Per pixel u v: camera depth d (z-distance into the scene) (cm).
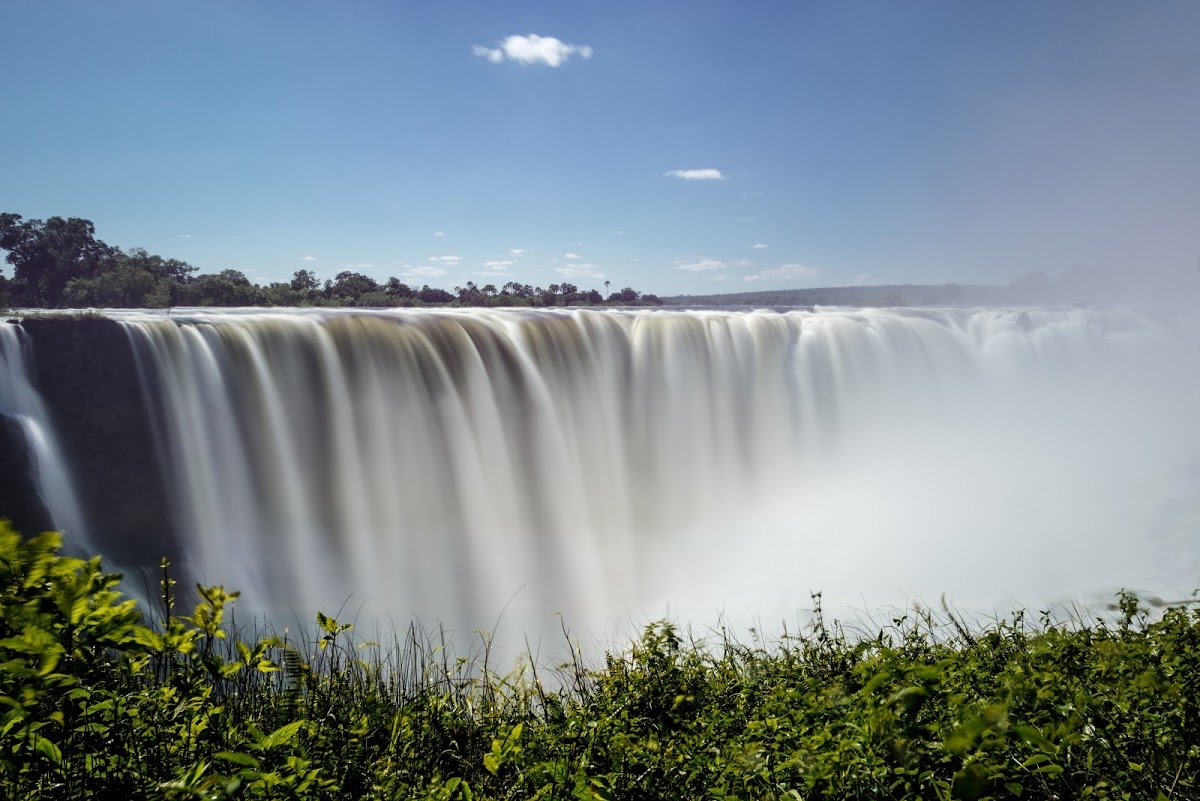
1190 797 298
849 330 2922
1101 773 305
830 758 299
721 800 340
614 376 2558
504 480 2309
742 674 627
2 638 219
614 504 2469
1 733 235
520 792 371
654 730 412
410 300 4744
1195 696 363
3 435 1764
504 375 2358
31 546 229
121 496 1875
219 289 4475
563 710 531
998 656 533
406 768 400
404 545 2139
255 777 274
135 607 247
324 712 429
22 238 5206
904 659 439
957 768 277
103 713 292
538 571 2191
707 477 2627
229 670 309
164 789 232
